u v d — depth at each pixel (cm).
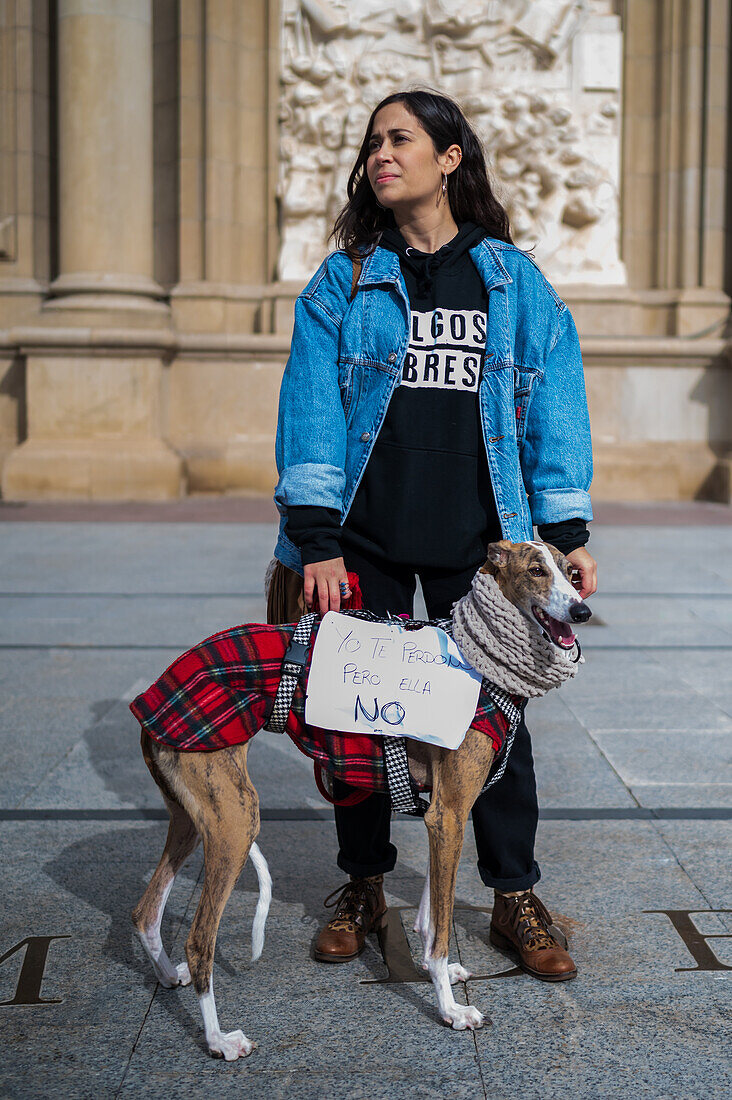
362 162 313
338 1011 276
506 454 295
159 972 283
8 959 300
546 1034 264
